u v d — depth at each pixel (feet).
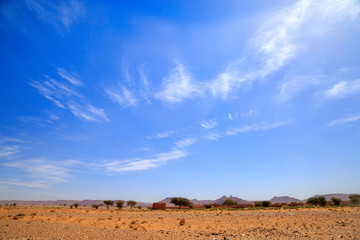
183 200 362.53
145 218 137.18
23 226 72.79
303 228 70.44
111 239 53.42
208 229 76.23
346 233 55.88
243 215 149.89
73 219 117.60
